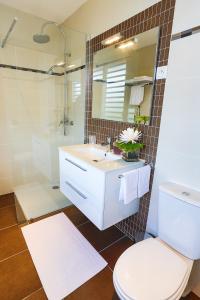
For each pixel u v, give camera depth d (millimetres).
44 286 1268
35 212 2061
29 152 2639
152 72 1375
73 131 2455
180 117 1247
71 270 1396
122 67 1652
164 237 1263
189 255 1122
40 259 1475
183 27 1156
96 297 1220
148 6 1360
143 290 866
